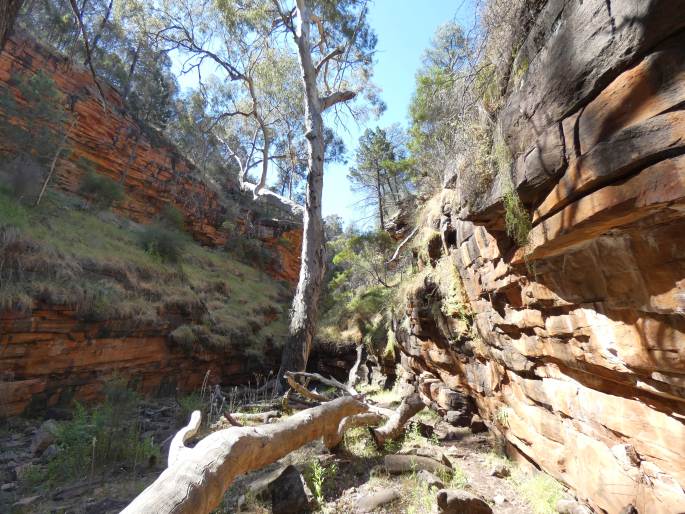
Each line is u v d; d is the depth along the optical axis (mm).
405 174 17984
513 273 3676
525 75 2715
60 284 10164
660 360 2133
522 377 4559
